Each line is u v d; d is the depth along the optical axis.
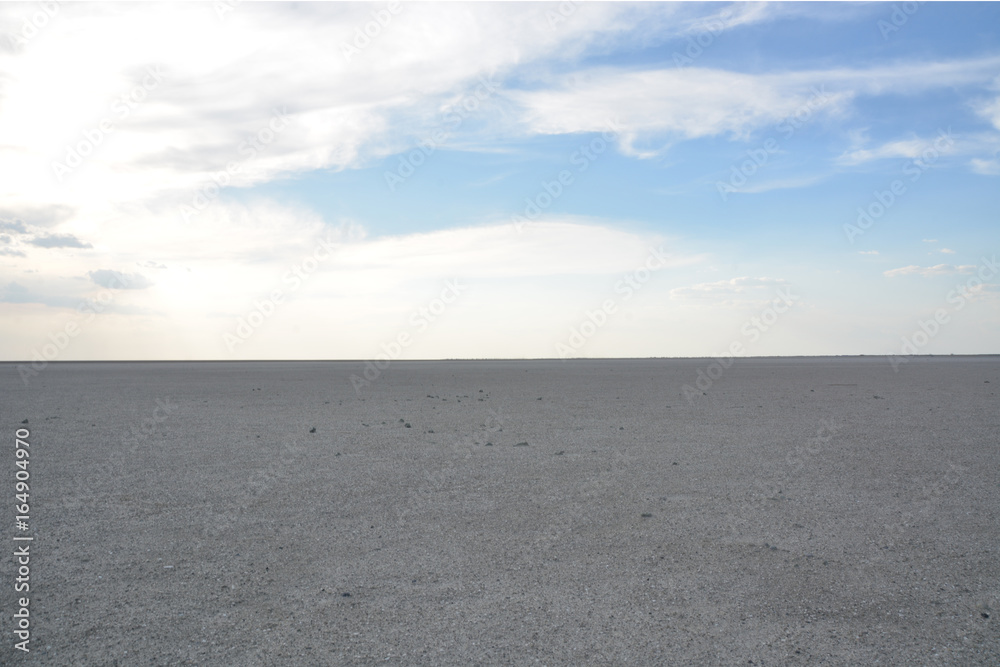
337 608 6.61
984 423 21.20
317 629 6.13
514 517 10.02
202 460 15.10
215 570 7.75
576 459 14.98
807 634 6.02
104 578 7.50
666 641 5.87
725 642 5.85
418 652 5.66
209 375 67.31
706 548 8.48
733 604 6.69
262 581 7.38
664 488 11.95
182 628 6.16
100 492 11.85
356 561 8.05
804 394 34.22
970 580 7.34
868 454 15.45
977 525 9.51
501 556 8.20
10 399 33.56
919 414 24.03
